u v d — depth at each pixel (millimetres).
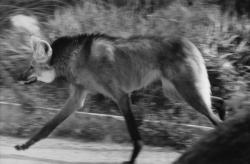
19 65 13195
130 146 10148
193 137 10188
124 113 9172
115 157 9172
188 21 13914
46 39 13875
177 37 9297
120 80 9203
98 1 15891
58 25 14445
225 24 14180
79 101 9492
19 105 11438
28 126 11070
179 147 10109
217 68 12281
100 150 9703
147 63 9180
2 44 13898
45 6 16125
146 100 11641
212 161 4723
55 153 9258
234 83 11969
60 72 9633
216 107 9891
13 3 16047
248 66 12703
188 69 9008
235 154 4672
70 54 9391
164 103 11516
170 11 14508
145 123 10672
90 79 9273
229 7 15859
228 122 4910
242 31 14141
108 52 9156
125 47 9219
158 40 9211
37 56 9617
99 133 10672
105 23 14180
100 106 11875
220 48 13320
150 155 9406
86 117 10828
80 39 9422
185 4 15422
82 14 14695
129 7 15430
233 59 13039
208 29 13742
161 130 10453
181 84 9023
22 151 9281
